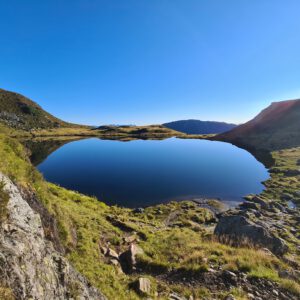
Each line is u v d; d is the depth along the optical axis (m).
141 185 59.22
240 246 21.12
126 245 20.12
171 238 22.45
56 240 13.92
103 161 96.94
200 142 185.38
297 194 45.44
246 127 199.75
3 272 5.79
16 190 11.26
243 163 89.19
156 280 15.41
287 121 166.25
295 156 87.44
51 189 27.95
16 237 7.77
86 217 23.06
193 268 16.12
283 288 14.14
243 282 14.66
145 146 158.75
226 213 38.25
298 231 28.42
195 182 61.84
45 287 7.14
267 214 36.16
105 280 13.69
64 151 128.25
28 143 163.25
